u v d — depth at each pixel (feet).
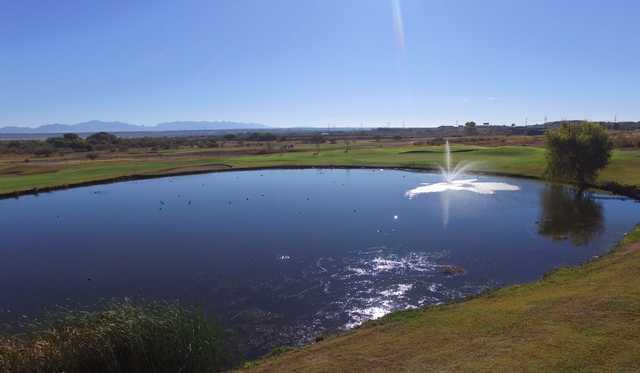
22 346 34.96
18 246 96.99
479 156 245.04
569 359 32.71
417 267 73.41
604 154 148.77
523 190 148.36
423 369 33.91
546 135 161.17
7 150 430.20
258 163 254.06
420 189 156.25
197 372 38.99
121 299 64.59
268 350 47.44
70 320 39.60
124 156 334.03
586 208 116.78
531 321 41.34
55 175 213.66
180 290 67.26
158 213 129.08
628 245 75.92
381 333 44.32
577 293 47.96
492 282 65.26
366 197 144.25
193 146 463.01
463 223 103.81
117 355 35.91
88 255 88.22
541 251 79.97
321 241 91.71
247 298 62.95
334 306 58.85
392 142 464.65
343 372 35.42
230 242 93.81
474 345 37.55
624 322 38.04
